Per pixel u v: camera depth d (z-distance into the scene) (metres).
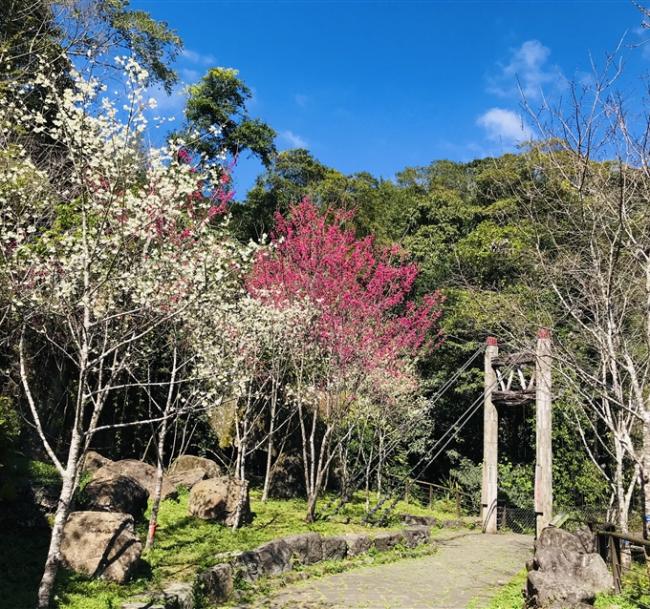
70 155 6.40
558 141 7.71
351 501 15.57
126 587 6.40
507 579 9.58
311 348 12.91
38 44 11.15
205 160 8.20
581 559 8.30
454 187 30.31
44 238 7.09
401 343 15.17
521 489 18.45
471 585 8.98
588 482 16.08
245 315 10.72
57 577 6.14
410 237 23.16
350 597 7.73
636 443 12.77
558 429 16.88
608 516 12.82
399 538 11.70
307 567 9.08
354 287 13.66
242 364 11.27
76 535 6.70
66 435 11.43
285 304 12.37
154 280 7.05
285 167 29.67
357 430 15.55
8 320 7.67
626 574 9.27
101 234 6.38
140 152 7.64
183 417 13.95
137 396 13.40
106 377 11.83
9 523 7.23
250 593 7.51
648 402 8.12
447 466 21.33
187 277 7.37
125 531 6.86
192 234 7.66
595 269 7.94
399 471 18.42
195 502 10.21
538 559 8.54
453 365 20.30
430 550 11.89
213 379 8.82
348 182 28.81
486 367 16.81
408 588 8.50
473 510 19.06
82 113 6.29
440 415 20.80
